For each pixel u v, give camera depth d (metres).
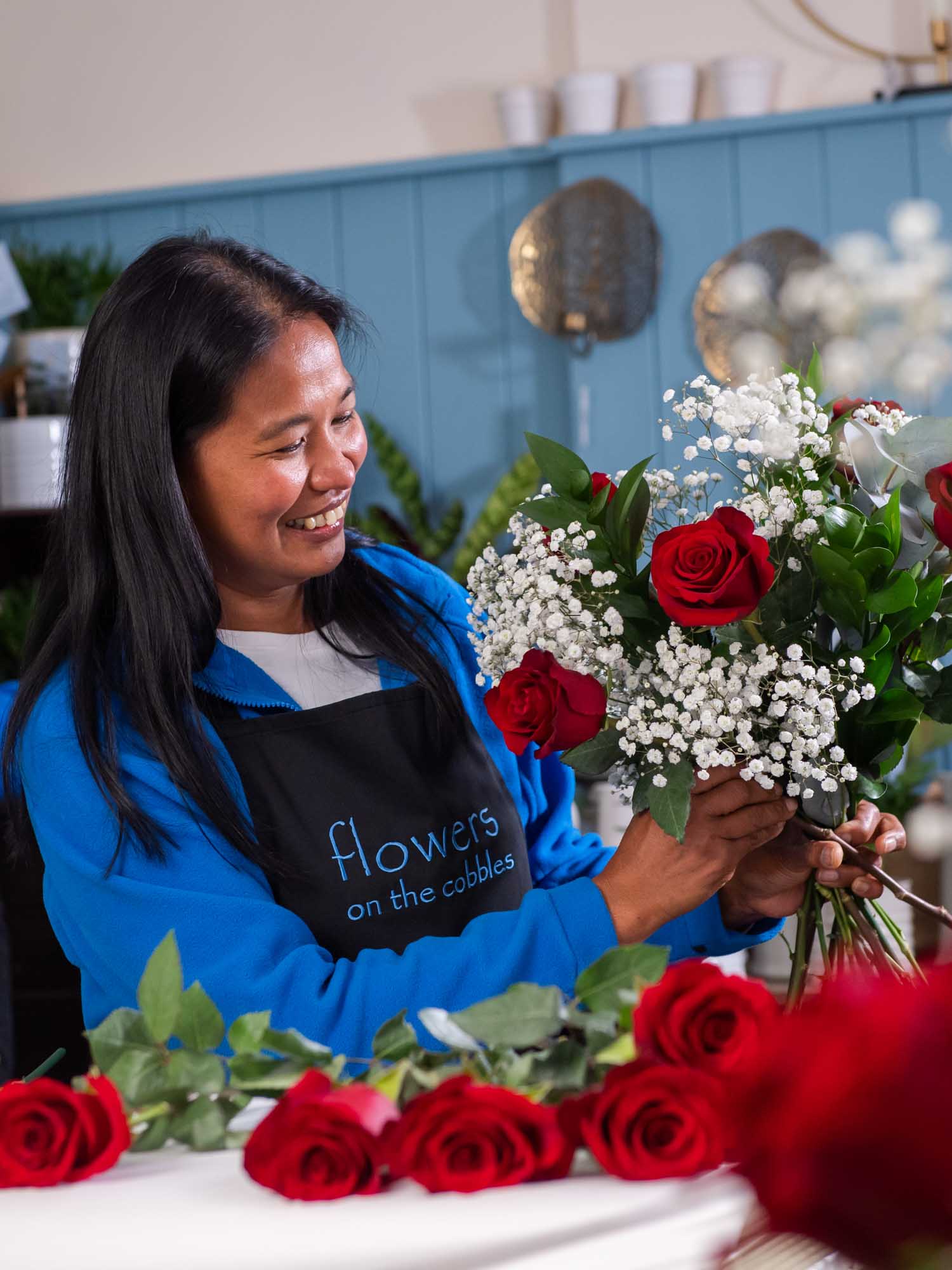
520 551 1.07
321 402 1.16
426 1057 0.73
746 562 0.88
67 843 1.14
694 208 3.26
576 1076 0.69
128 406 1.16
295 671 1.30
